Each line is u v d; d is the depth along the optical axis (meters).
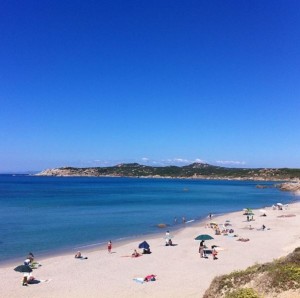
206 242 44.44
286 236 47.59
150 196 130.25
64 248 42.78
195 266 32.94
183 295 24.62
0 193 140.38
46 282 28.47
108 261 35.47
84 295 25.31
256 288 16.66
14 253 40.09
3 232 53.44
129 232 54.16
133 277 29.58
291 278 16.14
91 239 48.56
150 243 44.94
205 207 93.06
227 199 120.94
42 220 66.62
